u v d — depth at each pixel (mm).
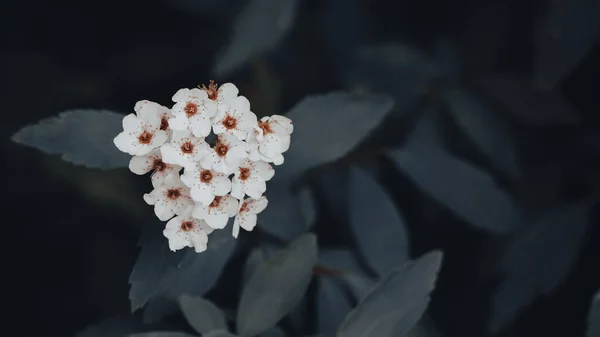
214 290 397
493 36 407
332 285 362
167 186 311
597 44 405
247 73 417
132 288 312
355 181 370
